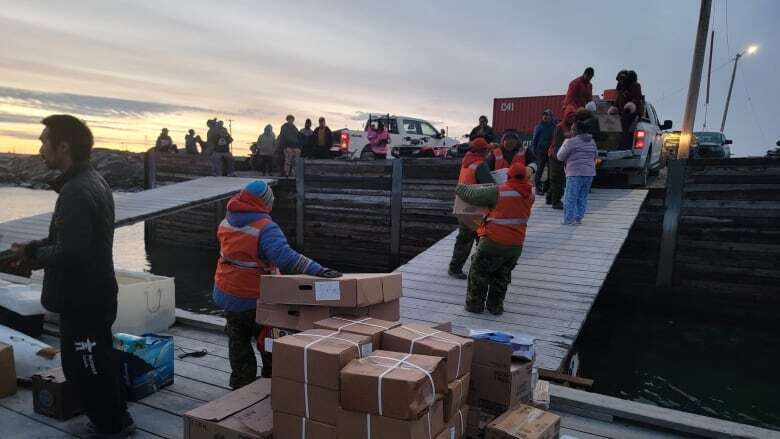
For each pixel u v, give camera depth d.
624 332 8.95
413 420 2.03
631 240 10.34
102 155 65.25
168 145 19.09
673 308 9.88
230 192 13.53
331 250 14.04
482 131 11.34
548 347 4.77
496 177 6.76
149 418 3.22
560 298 6.00
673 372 7.20
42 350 3.86
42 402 3.19
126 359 3.42
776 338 8.54
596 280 6.47
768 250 8.95
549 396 3.48
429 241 12.40
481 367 2.87
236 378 3.30
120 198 13.00
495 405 2.85
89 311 2.69
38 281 5.76
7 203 44.28
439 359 2.27
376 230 13.26
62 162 2.64
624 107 10.38
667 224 9.85
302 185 14.30
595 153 8.45
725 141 20.56
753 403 6.22
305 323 2.88
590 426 3.29
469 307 5.69
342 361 2.17
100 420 2.87
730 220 9.27
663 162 16.64
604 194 10.41
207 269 15.02
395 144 16.14
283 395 2.29
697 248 9.61
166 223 18.16
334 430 2.17
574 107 9.30
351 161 13.48
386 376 2.04
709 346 8.21
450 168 11.96
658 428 3.23
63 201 2.55
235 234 3.15
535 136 10.60
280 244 3.04
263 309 3.02
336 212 13.86
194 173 17.02
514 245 5.34
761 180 8.95
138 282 5.00
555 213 9.33
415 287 6.69
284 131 15.25
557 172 9.45
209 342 4.68
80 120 2.65
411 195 12.55
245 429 2.37
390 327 2.66
